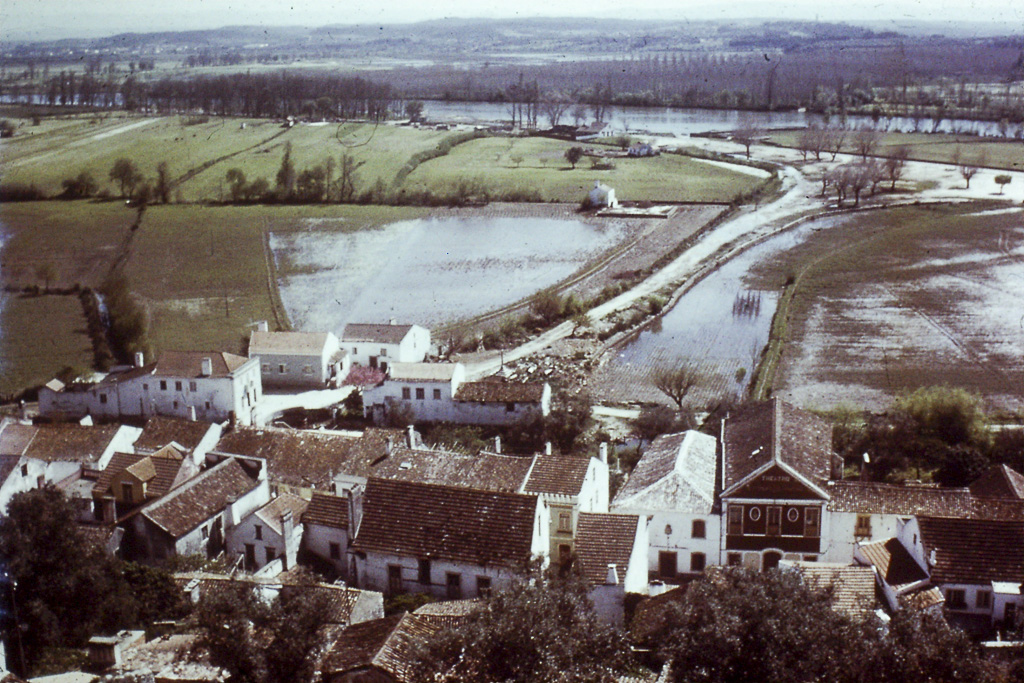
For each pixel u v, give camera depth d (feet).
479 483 299.38
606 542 264.52
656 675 195.31
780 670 171.94
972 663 175.63
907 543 271.28
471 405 419.54
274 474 336.49
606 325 571.69
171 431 360.07
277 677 183.32
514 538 252.01
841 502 292.20
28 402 460.55
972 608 251.39
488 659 174.60
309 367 474.08
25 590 224.12
